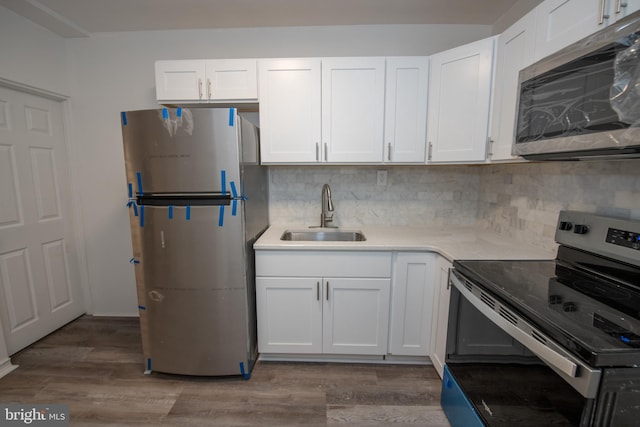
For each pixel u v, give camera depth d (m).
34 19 1.94
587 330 0.76
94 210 2.36
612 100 0.82
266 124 1.84
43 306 2.16
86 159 2.30
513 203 1.80
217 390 1.64
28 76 1.95
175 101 1.86
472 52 1.58
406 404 1.54
